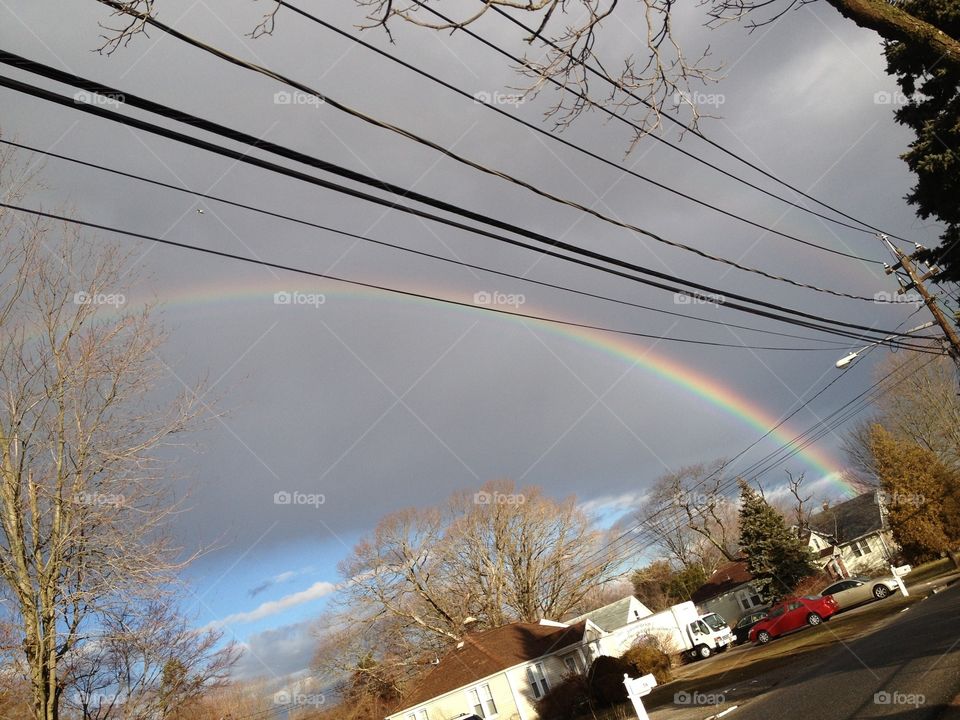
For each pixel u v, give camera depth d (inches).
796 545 1951.3
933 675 434.6
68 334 517.3
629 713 965.2
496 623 1919.3
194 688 527.8
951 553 1432.1
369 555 1851.6
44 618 471.8
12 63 177.0
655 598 2736.2
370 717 1780.3
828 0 269.0
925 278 778.2
